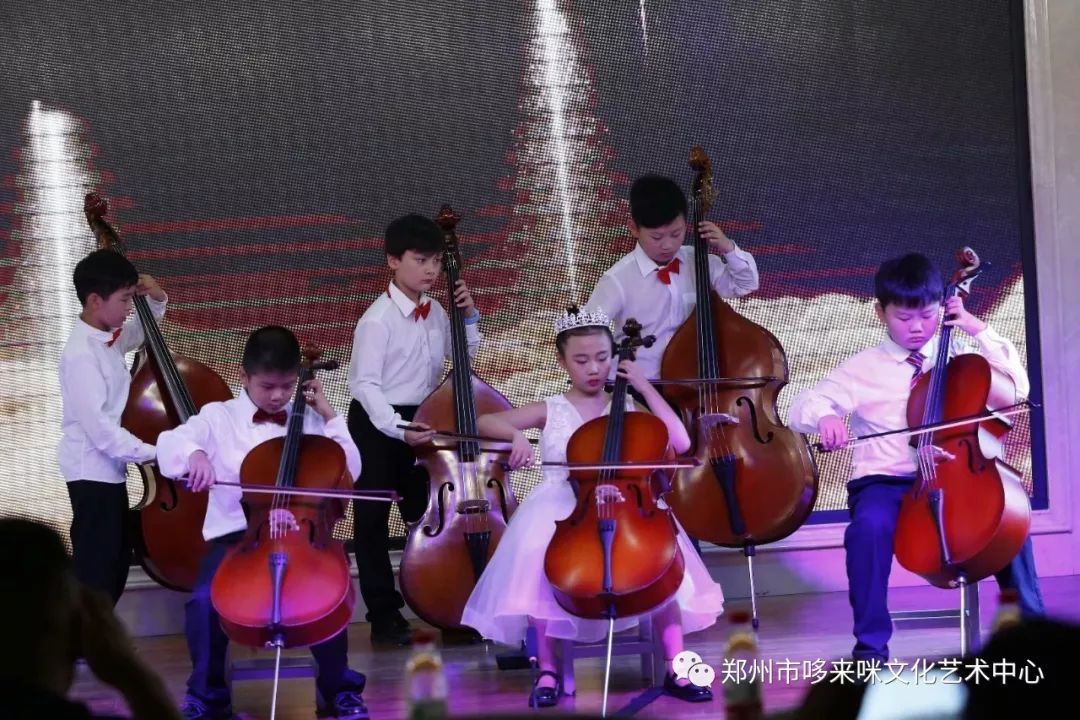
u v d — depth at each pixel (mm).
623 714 9367
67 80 13672
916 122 14086
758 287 13945
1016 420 14000
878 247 14133
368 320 12727
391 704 10336
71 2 13641
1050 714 2420
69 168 13719
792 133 14078
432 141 13977
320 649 9797
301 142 13891
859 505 10617
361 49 13883
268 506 9500
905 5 14023
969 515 9875
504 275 14086
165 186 13812
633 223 12859
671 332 12875
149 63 13734
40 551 3498
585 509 9805
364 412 12922
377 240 13992
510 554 10250
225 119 13828
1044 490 14023
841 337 14180
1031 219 13977
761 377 12016
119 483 11812
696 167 12703
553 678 10031
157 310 12953
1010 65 14016
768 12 14031
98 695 10875
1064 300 13906
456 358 12273
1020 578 10469
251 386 10086
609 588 9125
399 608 13133
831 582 14023
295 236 13961
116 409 11680
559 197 14078
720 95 14055
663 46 14023
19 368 13789
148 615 13750
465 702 10188
